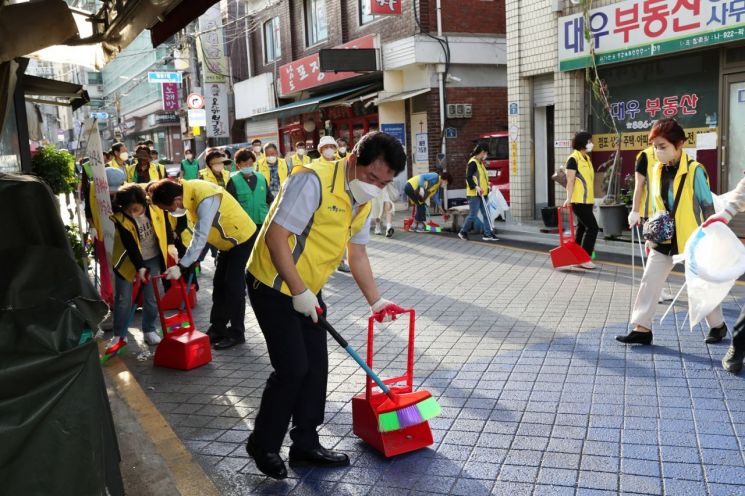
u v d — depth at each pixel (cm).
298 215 319
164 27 509
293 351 337
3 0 426
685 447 357
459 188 1570
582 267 826
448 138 1548
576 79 1150
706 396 421
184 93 3234
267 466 346
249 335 639
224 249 593
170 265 635
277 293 334
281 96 2136
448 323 626
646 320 521
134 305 595
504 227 1241
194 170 1293
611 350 520
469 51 1532
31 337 241
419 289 780
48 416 243
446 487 334
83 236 799
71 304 254
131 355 593
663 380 452
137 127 5062
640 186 640
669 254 506
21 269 248
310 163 331
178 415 451
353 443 389
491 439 382
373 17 1698
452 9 1515
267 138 2406
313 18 2022
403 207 1661
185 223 643
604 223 1022
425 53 1491
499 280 802
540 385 457
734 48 923
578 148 828
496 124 1599
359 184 325
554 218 1174
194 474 362
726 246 457
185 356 541
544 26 1186
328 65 1543
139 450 390
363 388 477
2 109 545
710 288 464
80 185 973
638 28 1018
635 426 386
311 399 361
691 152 1000
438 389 461
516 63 1262
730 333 540
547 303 677
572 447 366
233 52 2623
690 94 993
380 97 1589
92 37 577
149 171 1038
